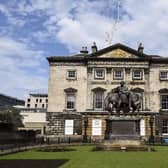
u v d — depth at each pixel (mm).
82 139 59188
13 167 18172
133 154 27203
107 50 62156
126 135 31969
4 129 49750
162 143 52750
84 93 61406
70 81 61969
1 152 29766
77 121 60375
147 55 61188
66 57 62438
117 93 33156
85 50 66875
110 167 17844
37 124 110500
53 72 62344
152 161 21188
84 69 62344
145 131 58938
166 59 61438
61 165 19062
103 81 61281
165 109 60156
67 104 61375
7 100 176500
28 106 176500
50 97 61469
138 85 61000
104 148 31953
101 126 59344
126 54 61844
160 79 61219
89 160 22016
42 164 19766
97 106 60719
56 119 60688
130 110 33750
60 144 48688
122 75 61344
